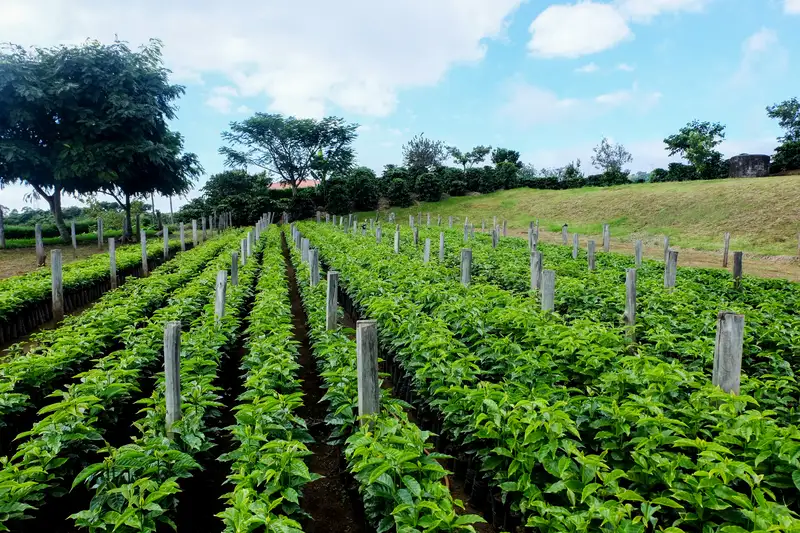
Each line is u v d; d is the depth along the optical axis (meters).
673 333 8.25
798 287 12.95
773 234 27.62
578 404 5.19
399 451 4.00
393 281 12.22
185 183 42.19
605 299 10.33
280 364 6.36
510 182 69.94
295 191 65.06
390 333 8.43
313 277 12.24
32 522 4.61
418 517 3.63
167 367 5.15
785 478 3.88
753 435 4.23
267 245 27.45
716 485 3.60
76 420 5.02
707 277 14.14
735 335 5.25
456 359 6.57
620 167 75.12
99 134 33.66
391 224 43.09
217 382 8.09
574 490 3.76
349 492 5.44
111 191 38.41
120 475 4.29
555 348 6.71
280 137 64.38
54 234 42.66
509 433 4.60
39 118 33.25
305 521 5.55
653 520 3.46
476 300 9.15
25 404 6.14
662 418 4.29
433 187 65.12
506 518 4.94
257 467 4.36
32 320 13.26
